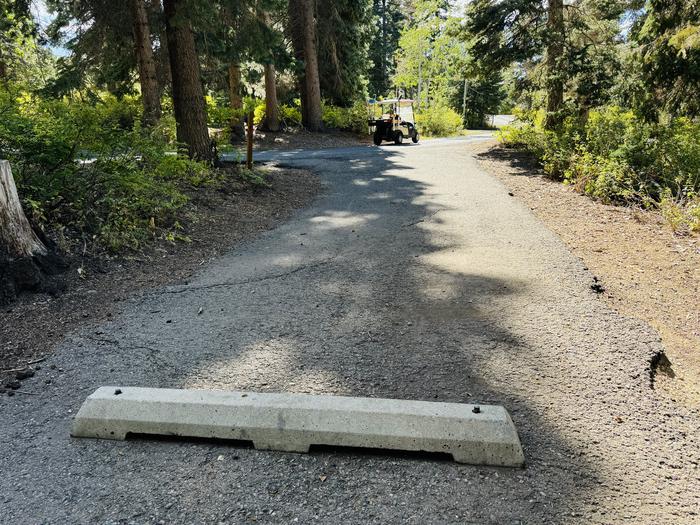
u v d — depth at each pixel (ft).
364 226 24.64
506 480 7.61
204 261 19.48
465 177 38.42
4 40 59.31
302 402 8.92
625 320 13.62
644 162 31.55
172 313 14.35
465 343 12.25
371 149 61.21
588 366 11.12
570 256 19.43
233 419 8.66
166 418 8.79
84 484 7.68
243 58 50.60
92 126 21.68
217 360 11.58
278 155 53.62
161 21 56.70
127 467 8.07
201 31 40.42
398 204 29.40
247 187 32.35
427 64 141.79
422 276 17.31
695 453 8.36
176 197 24.79
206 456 8.32
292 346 12.26
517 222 24.81
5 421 9.36
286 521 6.87
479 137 95.76
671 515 6.95
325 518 6.91
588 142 37.88
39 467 8.09
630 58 43.37
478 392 10.06
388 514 6.97
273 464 8.11
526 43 50.83
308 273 17.88
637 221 25.70
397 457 8.22
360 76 95.09
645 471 7.84
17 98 24.31
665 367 11.85
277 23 80.64
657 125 35.88
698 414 9.62
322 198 31.83
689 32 34.63
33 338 12.72
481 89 173.68
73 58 55.52
